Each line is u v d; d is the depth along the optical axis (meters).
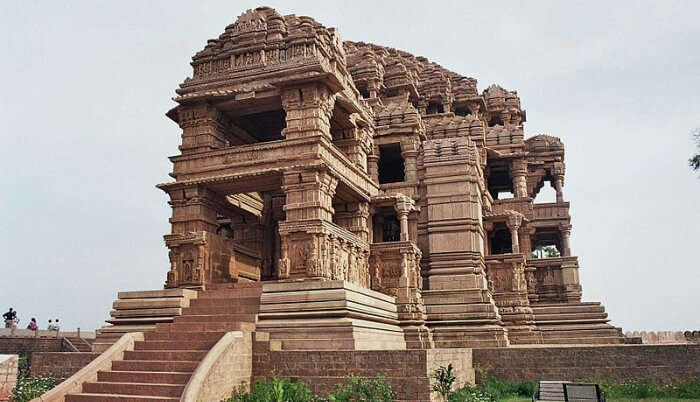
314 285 18.11
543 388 13.80
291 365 16.05
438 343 23.81
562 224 33.50
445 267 26.19
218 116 24.12
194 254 22.02
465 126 31.47
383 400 14.14
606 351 18.78
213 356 14.72
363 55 38.62
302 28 23.47
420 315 23.45
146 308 20.12
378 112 30.47
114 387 15.12
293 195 20.81
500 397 17.66
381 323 20.95
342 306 17.44
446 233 26.64
